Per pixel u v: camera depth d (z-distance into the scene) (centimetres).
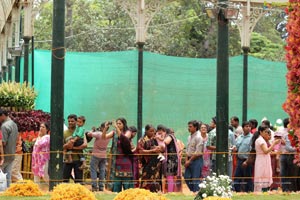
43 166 2592
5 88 3278
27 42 3844
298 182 2422
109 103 3828
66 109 3781
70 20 7075
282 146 2434
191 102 3928
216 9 2245
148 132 2358
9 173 2314
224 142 2253
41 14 7619
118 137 2325
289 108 1538
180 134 3903
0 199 1869
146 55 3897
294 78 1530
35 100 3638
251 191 2439
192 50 6594
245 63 3934
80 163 2541
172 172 2408
